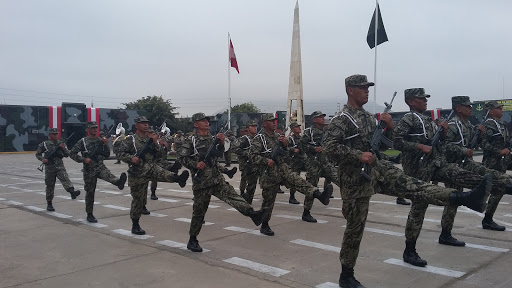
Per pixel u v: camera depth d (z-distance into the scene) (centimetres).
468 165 620
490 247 594
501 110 732
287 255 573
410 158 573
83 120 3894
